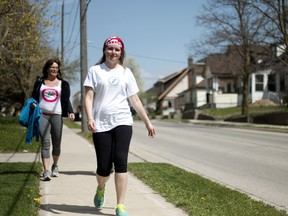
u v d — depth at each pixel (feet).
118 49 17.42
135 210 19.16
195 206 19.51
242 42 104.78
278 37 92.07
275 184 28.17
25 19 37.96
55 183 24.45
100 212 18.53
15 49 41.45
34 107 24.35
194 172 32.19
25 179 23.61
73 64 119.65
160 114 244.83
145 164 33.09
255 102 157.07
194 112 167.43
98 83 17.22
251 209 19.49
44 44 53.31
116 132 17.03
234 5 99.76
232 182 28.81
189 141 60.34
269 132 81.51
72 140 53.26
